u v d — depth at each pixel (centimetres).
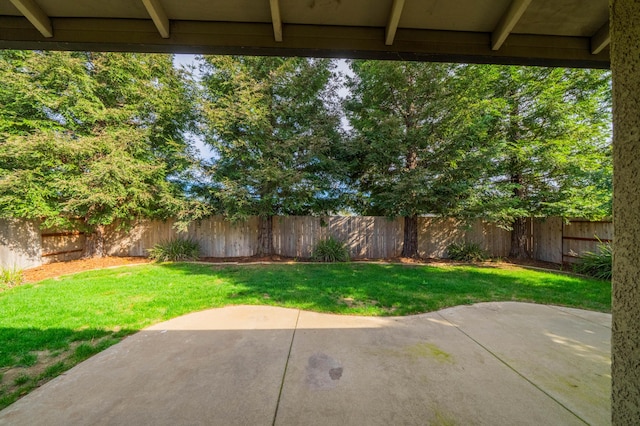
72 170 726
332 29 210
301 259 896
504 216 788
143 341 299
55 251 803
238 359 259
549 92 761
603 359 259
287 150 810
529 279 595
